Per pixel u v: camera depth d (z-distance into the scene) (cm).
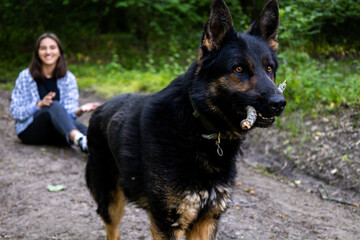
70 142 532
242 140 267
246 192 435
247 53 246
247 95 239
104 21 1471
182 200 246
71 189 430
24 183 438
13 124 683
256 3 890
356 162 448
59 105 545
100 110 329
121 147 276
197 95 245
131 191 276
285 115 588
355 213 383
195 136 246
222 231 344
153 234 260
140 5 1045
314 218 372
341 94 575
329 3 707
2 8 1175
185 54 1038
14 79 1025
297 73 640
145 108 262
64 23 1213
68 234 338
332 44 761
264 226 354
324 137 510
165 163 244
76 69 1035
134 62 1073
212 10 246
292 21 686
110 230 320
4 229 340
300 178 473
